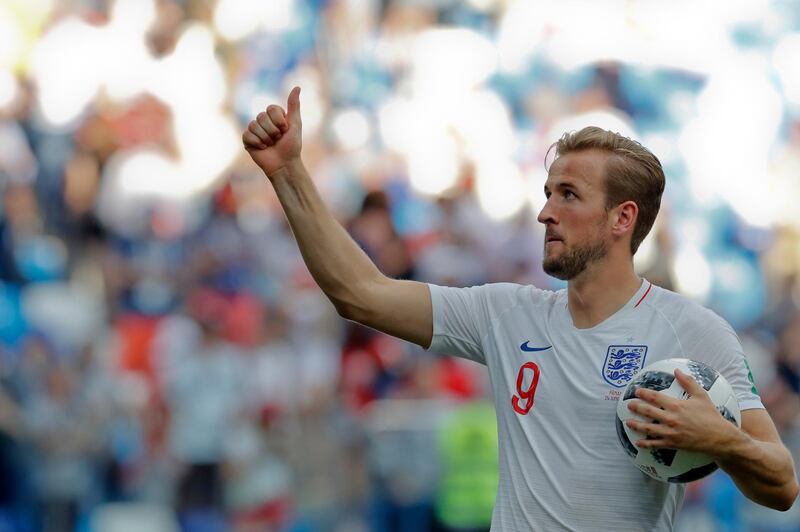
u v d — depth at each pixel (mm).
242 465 28688
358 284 11922
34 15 38719
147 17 40219
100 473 28734
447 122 42219
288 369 31078
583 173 11305
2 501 27828
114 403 29594
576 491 10984
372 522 26719
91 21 39219
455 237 38250
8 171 35031
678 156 45188
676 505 11289
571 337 11375
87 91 37844
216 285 33562
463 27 45062
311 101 41375
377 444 26859
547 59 45344
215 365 30078
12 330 31422
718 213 44312
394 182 39531
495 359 11859
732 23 47969
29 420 28375
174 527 28484
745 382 10844
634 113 45656
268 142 11891
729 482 29391
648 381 10422
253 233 35812
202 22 41375
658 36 47031
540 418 11297
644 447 10000
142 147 37188
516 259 38438
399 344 31094
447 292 12188
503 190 40844
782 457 10266
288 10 42812
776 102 47062
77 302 32906
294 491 28047
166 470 28891
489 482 26359
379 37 44125
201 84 39719
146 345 31547
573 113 44656
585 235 11250
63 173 35969
